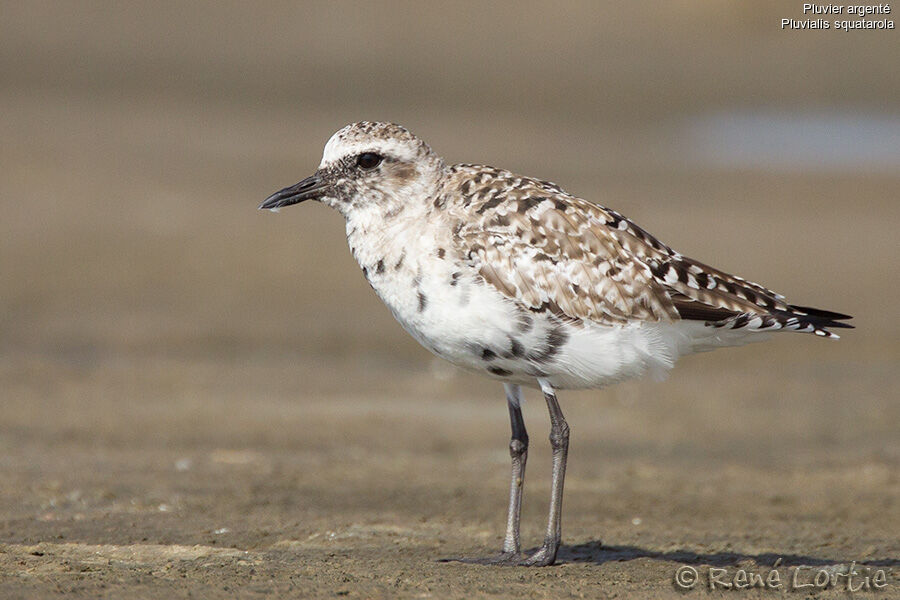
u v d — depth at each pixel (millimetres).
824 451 15070
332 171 9477
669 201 29547
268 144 35156
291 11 48875
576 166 32906
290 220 27531
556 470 9383
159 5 49594
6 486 12125
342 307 22281
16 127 34844
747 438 15750
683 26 45250
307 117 38625
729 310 9117
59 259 24203
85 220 26734
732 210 28906
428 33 46625
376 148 9320
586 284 8984
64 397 16922
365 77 42750
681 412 17094
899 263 25031
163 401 16875
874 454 14828
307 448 14664
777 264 24828
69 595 7621
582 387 9414
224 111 39000
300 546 10000
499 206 9125
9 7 48750
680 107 39219
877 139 35781
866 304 22484
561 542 10375
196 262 24438
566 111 39062
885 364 19719
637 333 9109
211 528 10617
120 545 9766
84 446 14359
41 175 29688
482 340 9078
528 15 47062
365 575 8578
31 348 19531
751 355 20297
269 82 42375
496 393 18031
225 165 32375
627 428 16250
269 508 11609
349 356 19797
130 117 37406
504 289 8961
